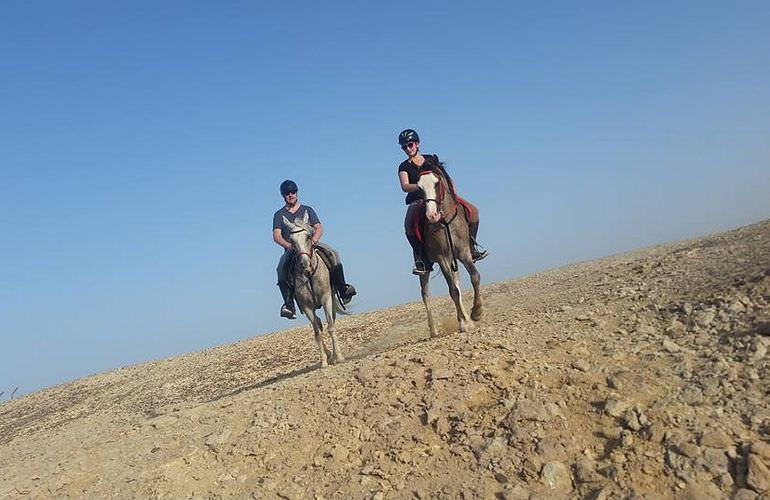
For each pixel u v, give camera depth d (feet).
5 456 36.32
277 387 25.77
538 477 15.48
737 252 27.12
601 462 15.46
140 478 20.43
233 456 20.54
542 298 34.47
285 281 31.07
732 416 15.69
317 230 30.91
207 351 63.05
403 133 27.73
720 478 14.08
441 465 16.90
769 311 19.44
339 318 59.21
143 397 47.47
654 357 19.16
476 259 30.42
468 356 21.72
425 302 30.96
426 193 26.32
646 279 27.71
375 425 19.54
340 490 17.31
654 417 16.17
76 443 36.14
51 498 20.80
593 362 19.76
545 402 17.70
